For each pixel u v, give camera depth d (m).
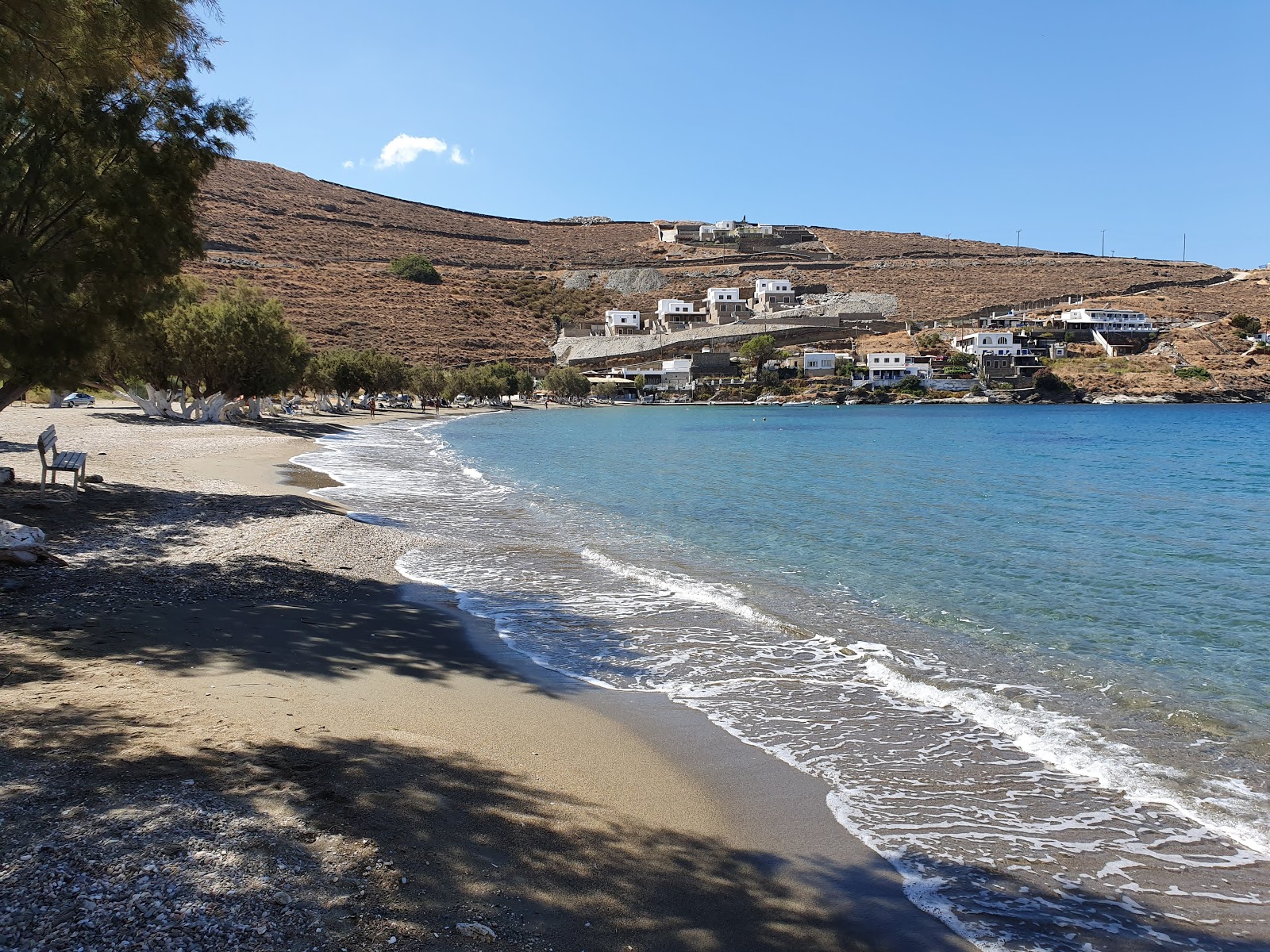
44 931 3.54
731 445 53.66
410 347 132.50
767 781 6.85
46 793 4.91
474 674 9.42
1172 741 7.91
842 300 170.50
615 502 26.02
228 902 3.93
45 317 13.98
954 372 135.75
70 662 7.91
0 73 8.78
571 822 5.70
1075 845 5.87
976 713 8.57
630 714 8.38
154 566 12.85
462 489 28.27
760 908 4.86
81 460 18.78
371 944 3.79
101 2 9.36
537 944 4.09
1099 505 26.33
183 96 14.52
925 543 19.42
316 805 5.19
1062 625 12.34
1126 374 131.50
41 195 13.56
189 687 7.56
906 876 5.38
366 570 14.85
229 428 44.72
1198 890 5.30
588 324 158.25
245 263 151.75
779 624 12.07
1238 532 21.36
